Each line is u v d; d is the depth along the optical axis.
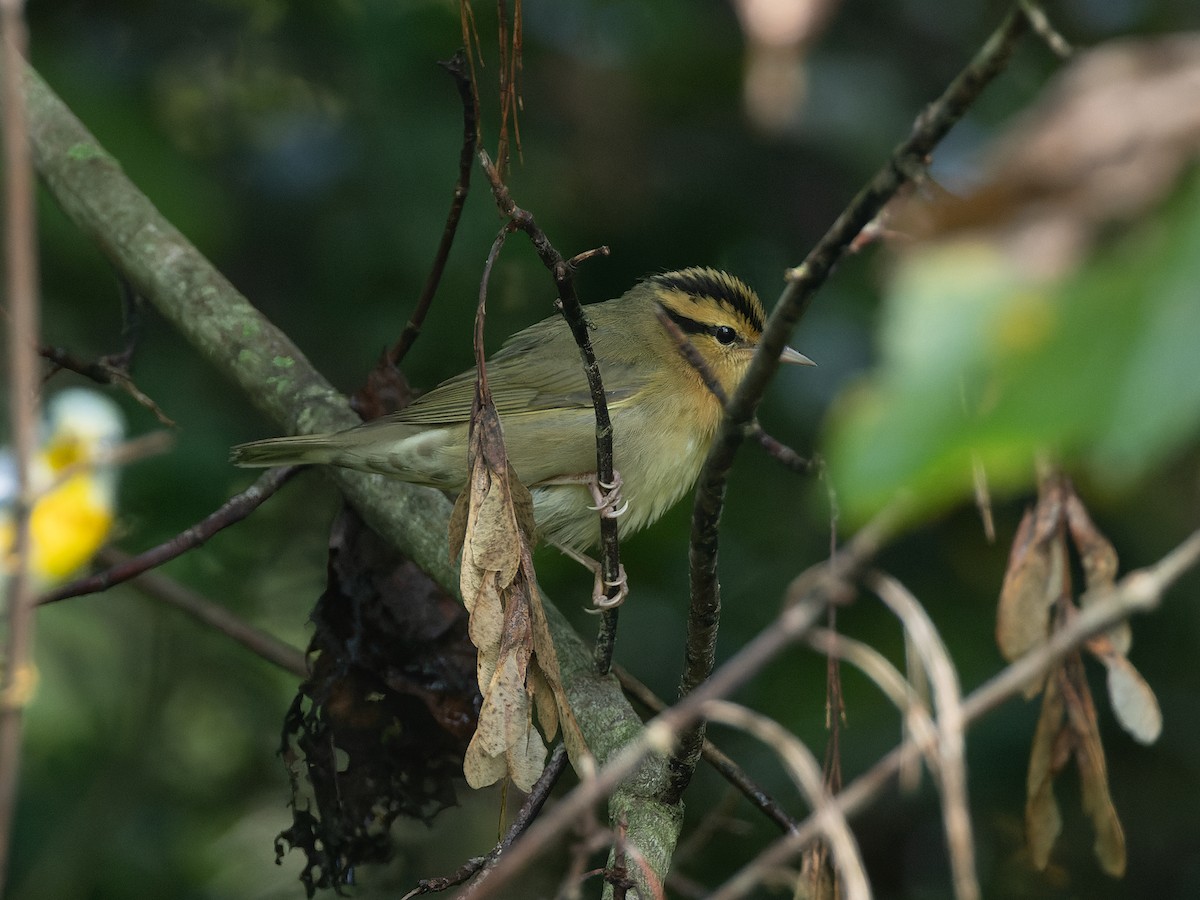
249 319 9.60
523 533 5.95
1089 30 11.15
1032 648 6.25
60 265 11.48
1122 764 11.34
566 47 11.90
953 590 11.66
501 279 12.09
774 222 12.43
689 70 11.84
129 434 11.42
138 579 9.97
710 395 10.84
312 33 12.26
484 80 11.50
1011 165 2.22
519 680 5.73
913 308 2.19
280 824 12.15
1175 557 3.70
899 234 2.37
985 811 11.27
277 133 12.24
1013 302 2.13
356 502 8.96
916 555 11.74
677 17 11.88
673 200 12.30
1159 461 2.05
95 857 11.34
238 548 12.34
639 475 10.54
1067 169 2.19
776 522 12.01
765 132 11.13
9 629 3.99
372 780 8.54
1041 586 6.27
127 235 9.70
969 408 2.13
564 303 6.24
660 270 12.47
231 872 11.88
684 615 12.38
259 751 12.27
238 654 12.24
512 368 10.42
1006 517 11.55
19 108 4.04
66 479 4.20
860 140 11.33
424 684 8.54
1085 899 11.16
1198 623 11.13
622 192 12.12
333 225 11.83
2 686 4.30
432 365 12.03
